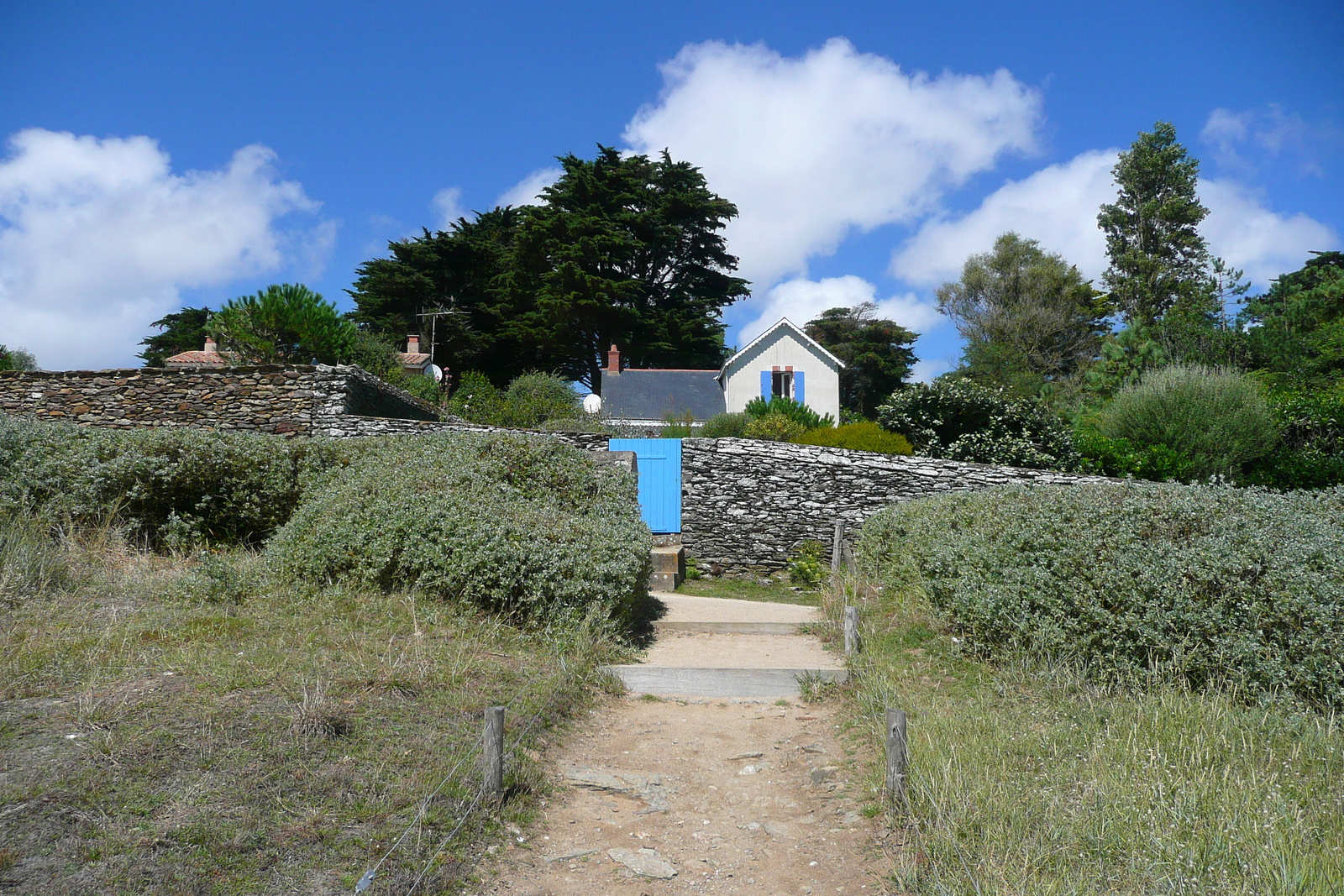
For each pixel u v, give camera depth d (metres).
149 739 3.40
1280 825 3.17
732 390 27.28
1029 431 14.92
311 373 13.21
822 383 27.50
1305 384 19.36
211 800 3.09
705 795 4.13
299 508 7.74
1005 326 37.47
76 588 5.67
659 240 37.66
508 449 8.62
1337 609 4.52
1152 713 4.40
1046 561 5.84
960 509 7.65
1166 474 13.30
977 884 2.87
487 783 3.62
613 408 26.73
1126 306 36.44
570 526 7.05
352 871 2.93
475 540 6.36
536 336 34.22
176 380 13.20
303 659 4.64
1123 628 5.12
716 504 12.38
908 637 6.59
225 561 6.62
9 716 3.52
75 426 8.27
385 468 8.01
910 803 3.56
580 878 3.27
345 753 3.66
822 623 7.51
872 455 12.56
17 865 2.58
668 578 10.34
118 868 2.65
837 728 4.96
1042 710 4.72
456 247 37.12
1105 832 3.18
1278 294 27.69
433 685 4.62
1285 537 5.31
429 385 23.64
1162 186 37.78
